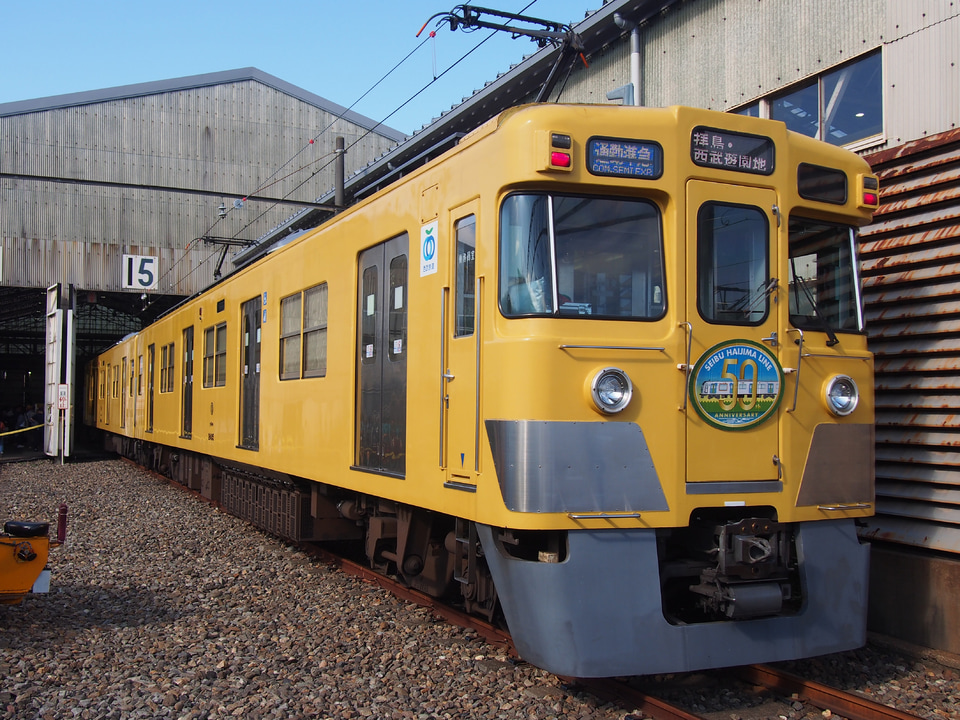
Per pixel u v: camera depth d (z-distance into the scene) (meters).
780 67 7.59
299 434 7.77
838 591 4.71
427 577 6.12
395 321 5.91
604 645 4.19
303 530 8.21
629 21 9.17
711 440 4.50
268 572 7.83
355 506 7.19
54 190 25.53
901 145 6.34
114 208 26.25
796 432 4.71
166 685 4.79
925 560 5.60
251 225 27.88
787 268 4.78
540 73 10.63
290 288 8.19
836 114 7.09
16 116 25.19
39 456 25.22
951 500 5.59
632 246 4.56
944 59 6.09
